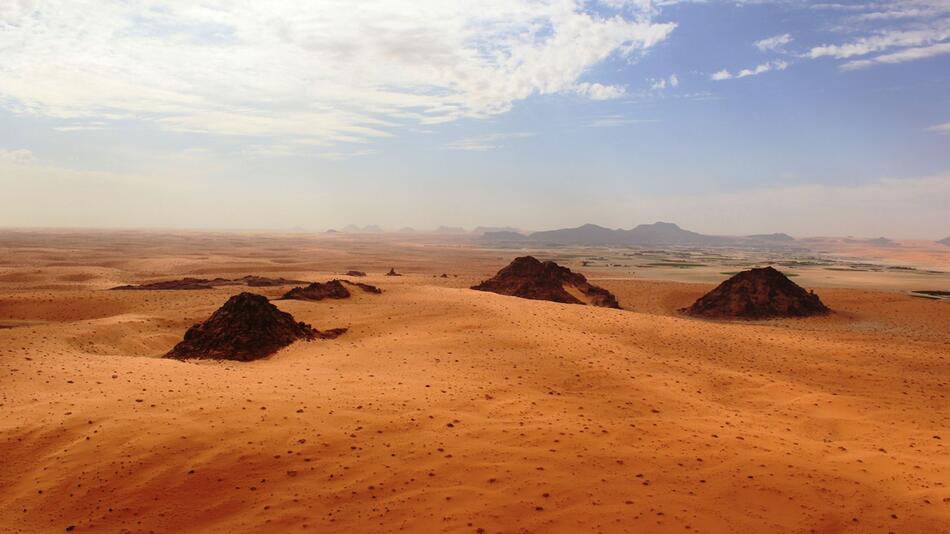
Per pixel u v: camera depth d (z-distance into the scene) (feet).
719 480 45.03
